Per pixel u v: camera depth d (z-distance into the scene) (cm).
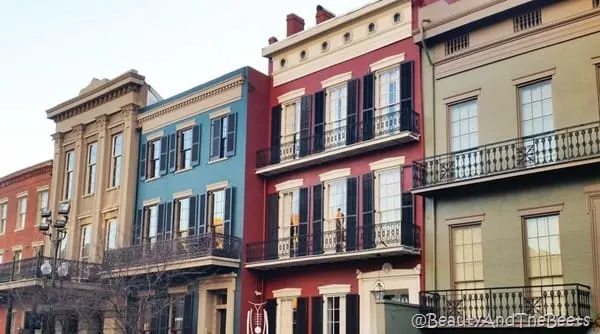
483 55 1941
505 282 1764
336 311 2188
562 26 1786
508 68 1877
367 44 2280
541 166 1681
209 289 2484
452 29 1989
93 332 2789
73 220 3150
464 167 1856
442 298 1845
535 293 1711
